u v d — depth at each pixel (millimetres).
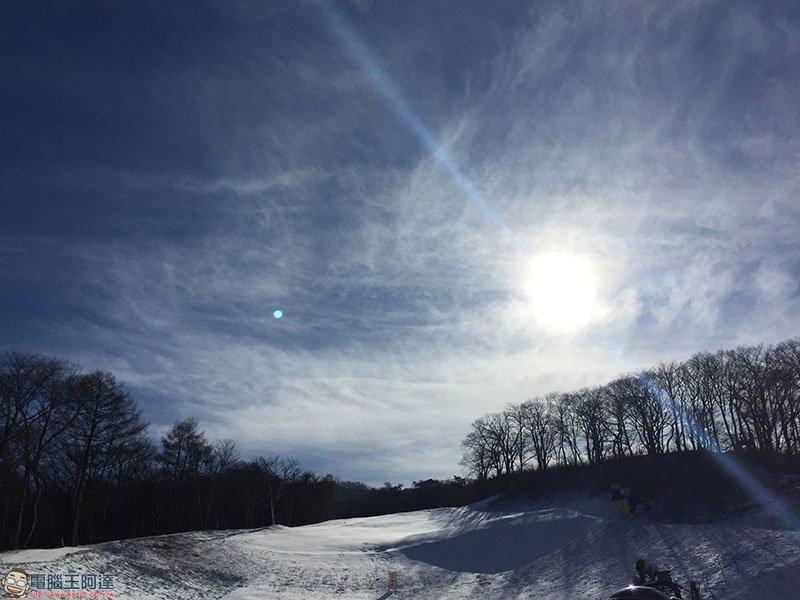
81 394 56281
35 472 51812
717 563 28891
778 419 67250
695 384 76688
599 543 40656
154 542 41750
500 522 55531
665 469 65500
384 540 54094
